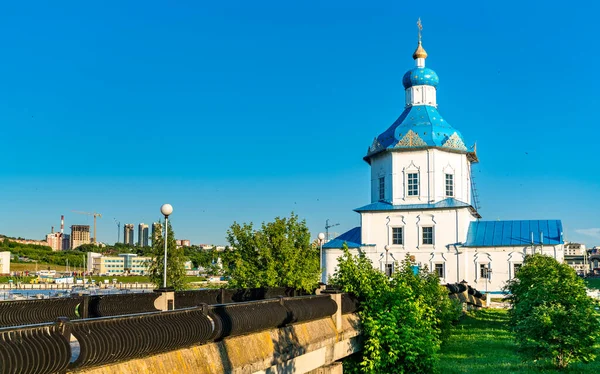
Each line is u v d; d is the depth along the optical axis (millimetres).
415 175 72688
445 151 73000
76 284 173875
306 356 20391
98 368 11797
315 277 34594
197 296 24547
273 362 17797
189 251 170125
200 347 14828
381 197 74812
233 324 15789
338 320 23266
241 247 34344
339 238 76750
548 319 28266
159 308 20562
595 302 31047
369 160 77562
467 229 71438
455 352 34969
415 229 71438
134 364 12641
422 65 78375
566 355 29016
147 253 106062
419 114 75688
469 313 56031
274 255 33906
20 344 10297
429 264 70438
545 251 67312
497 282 68062
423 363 25078
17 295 116125
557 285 30000
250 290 28266
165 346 13242
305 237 35156
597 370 28906
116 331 12133
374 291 25859
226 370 15320
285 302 19656
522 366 30141
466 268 69188
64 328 11188
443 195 72250
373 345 24625
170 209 21797
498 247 68562
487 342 38500
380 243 72438
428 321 27734
